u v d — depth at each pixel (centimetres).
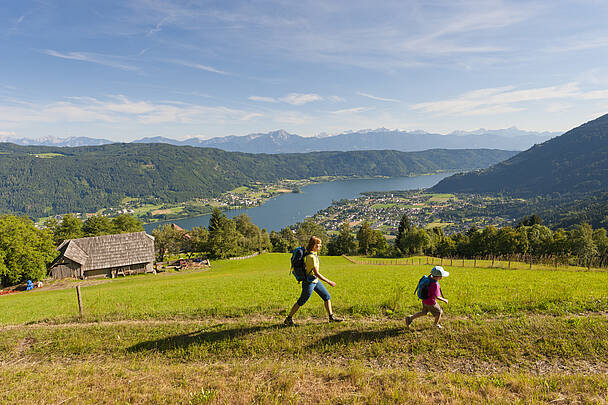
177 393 622
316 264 871
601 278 1855
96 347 910
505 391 589
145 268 5728
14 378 744
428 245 8931
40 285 4606
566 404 546
